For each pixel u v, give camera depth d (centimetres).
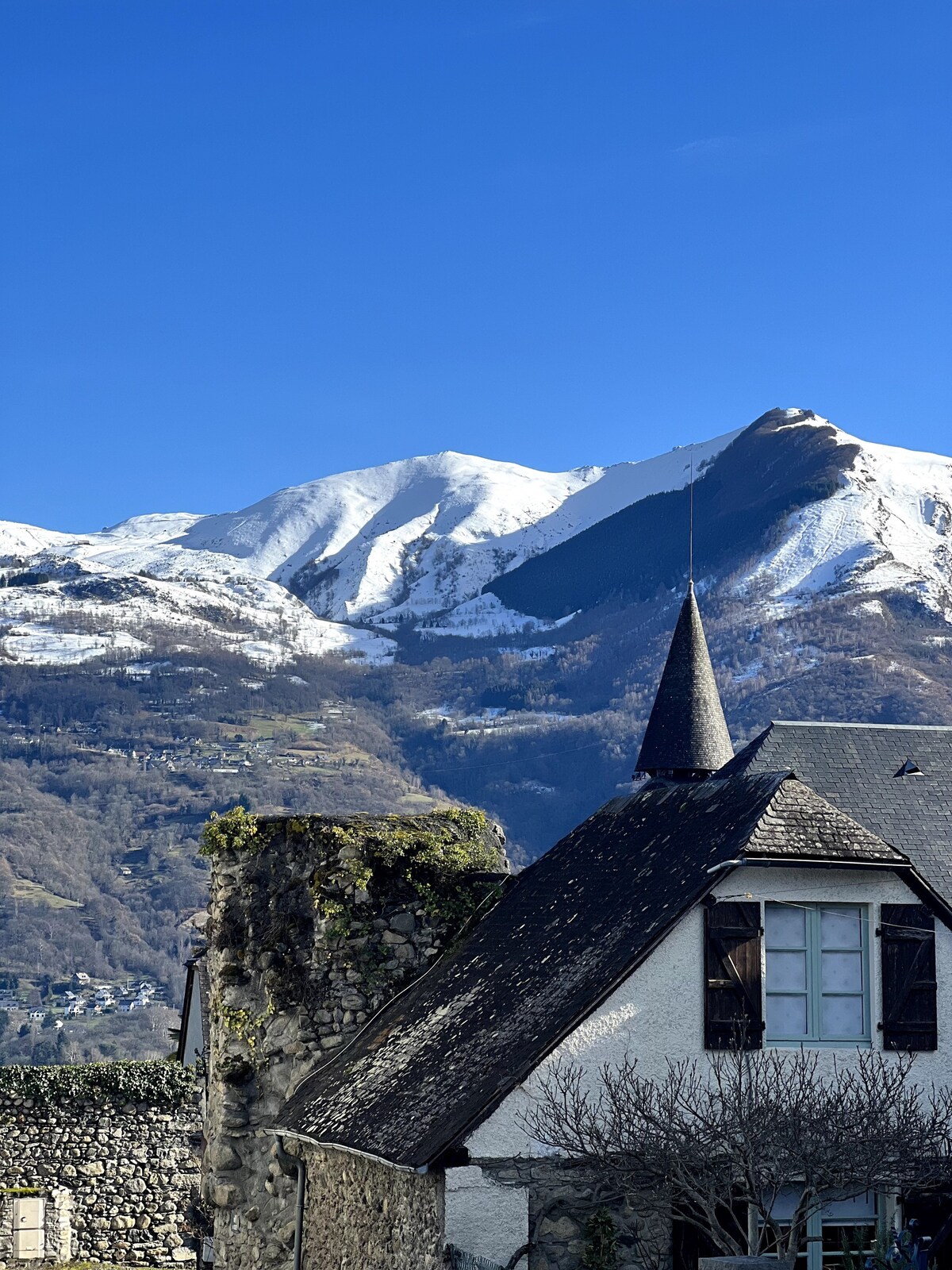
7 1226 3228
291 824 2133
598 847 2008
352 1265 1756
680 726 3931
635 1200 1567
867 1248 1661
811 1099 1495
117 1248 3356
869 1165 1458
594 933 1741
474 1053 1694
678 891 1652
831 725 2359
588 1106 1562
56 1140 3391
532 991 1727
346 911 2067
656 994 1603
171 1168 3412
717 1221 1504
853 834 1656
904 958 1662
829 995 1658
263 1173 2012
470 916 2102
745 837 1622
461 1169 1537
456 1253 1516
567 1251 1543
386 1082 1808
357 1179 1766
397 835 2114
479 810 2233
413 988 2050
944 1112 1617
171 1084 3434
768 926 1664
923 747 2344
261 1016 2061
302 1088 1998
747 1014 1612
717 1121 1508
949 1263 1647
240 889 2127
